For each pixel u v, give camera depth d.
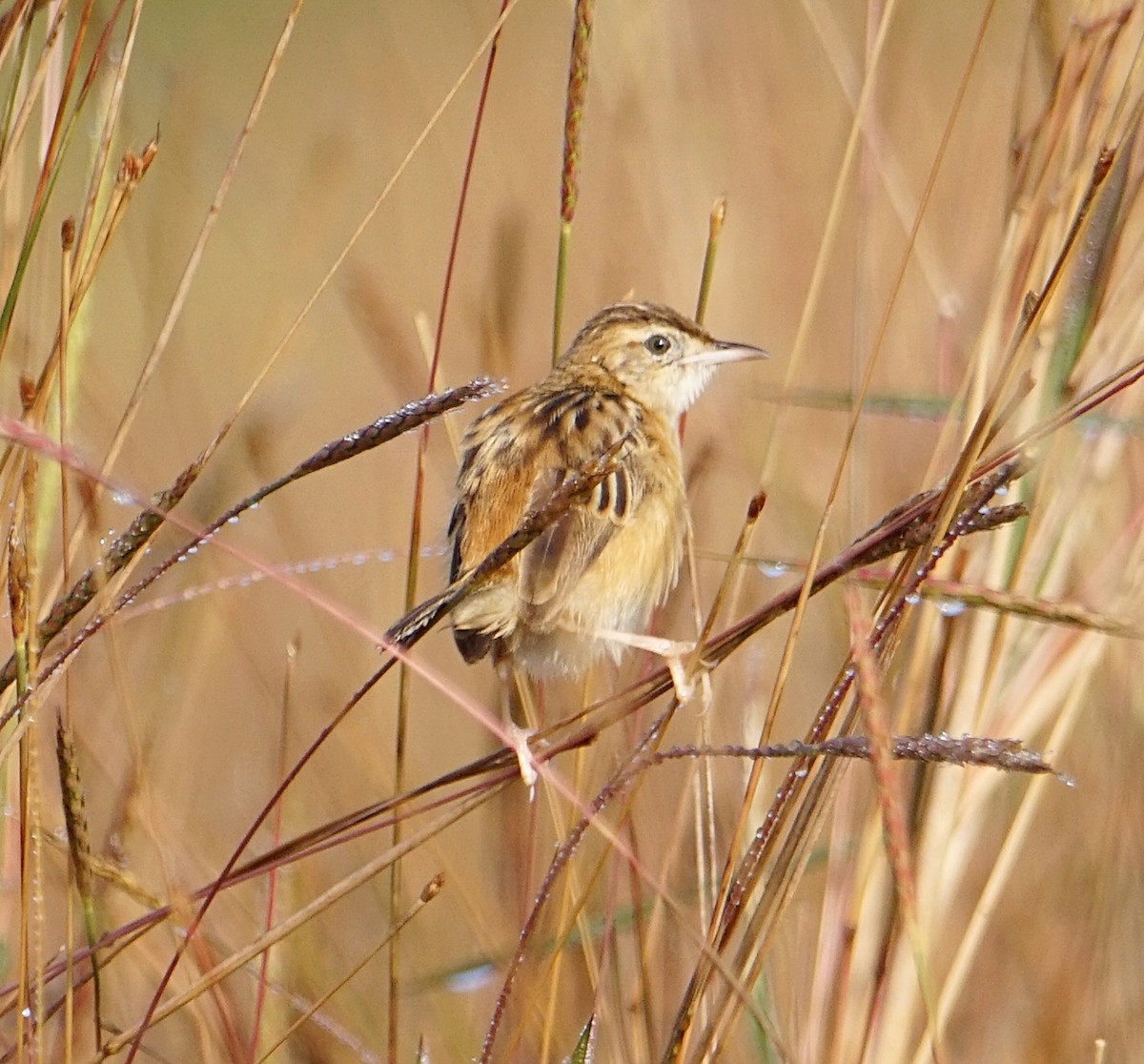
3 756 6.22
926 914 8.17
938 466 8.34
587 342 11.25
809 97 13.66
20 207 7.59
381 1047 9.62
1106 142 6.61
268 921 8.05
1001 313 8.22
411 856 10.84
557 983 8.11
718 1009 6.92
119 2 6.79
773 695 6.78
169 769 10.31
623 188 12.14
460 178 15.00
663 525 9.73
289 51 22.28
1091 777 10.43
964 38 14.69
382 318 11.44
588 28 7.79
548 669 9.51
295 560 12.14
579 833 6.88
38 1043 6.23
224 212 16.77
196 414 12.55
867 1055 8.02
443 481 13.36
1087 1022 9.59
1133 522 9.07
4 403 8.33
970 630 8.31
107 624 7.24
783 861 6.89
